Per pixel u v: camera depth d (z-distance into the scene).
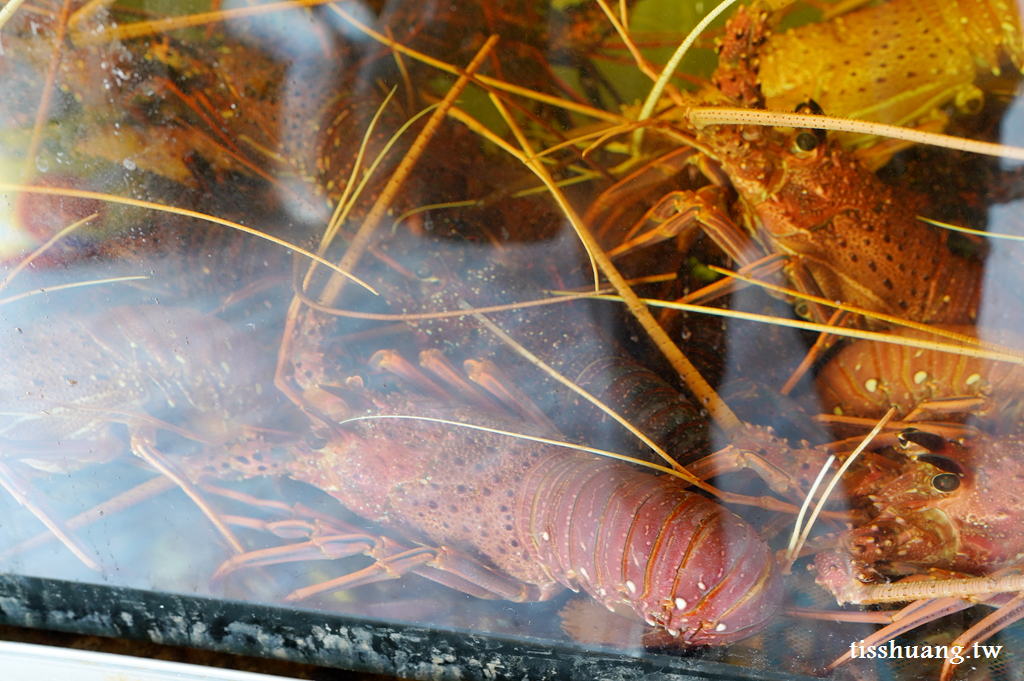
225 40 1.10
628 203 1.11
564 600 1.05
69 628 1.06
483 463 1.06
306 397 1.07
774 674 1.02
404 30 1.11
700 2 1.08
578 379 1.09
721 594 1.02
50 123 1.06
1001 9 1.06
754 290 1.10
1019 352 1.05
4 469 1.07
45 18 1.06
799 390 1.09
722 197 1.11
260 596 1.04
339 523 1.07
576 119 1.11
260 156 1.11
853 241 1.09
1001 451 1.04
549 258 1.11
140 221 1.07
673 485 1.04
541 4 1.10
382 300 1.10
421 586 1.05
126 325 1.06
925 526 1.03
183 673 1.05
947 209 1.08
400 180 1.11
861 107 1.09
